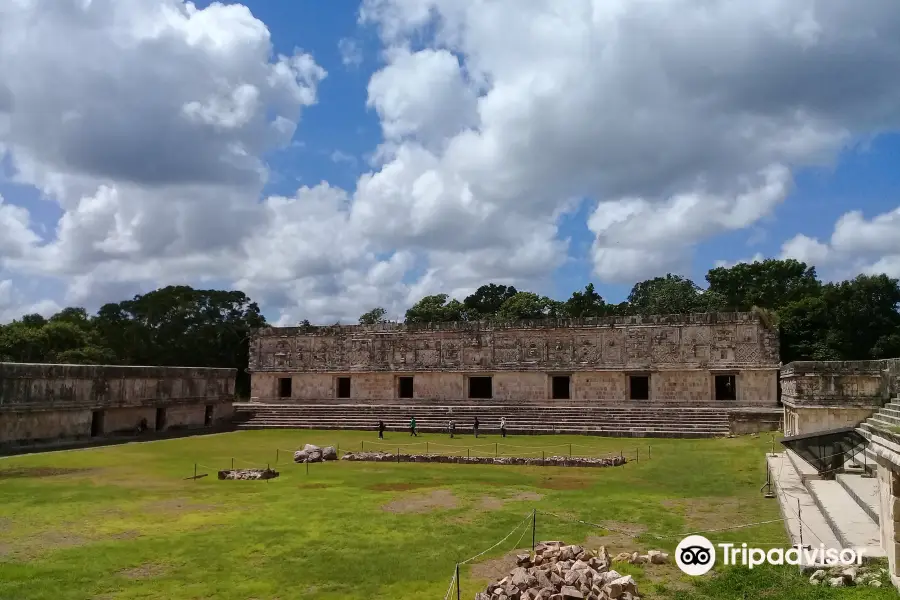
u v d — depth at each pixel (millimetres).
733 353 42906
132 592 11055
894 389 24984
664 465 25938
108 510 17516
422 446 34094
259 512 17219
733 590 10547
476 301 88812
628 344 45406
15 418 31703
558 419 42938
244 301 77875
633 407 44406
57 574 11930
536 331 47781
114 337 71750
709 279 76875
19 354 57469
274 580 11664
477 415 45312
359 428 44375
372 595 10930
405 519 16281
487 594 10078
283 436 40188
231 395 48969
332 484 21797
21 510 17500
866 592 9469
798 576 10914
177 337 73562
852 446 18219
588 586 9812
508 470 25172
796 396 27500
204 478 23344
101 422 37500
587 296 78062
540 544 12125
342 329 53281
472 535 14688
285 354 54688
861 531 12469
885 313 57625
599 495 19344
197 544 13930
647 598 10453
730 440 34562
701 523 15633
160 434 40688
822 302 58656
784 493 17344
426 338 50625
